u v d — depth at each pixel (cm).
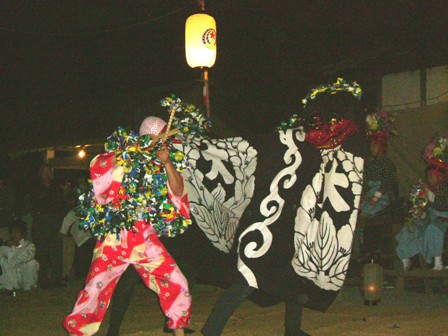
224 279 446
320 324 554
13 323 606
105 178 392
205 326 413
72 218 970
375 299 658
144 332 537
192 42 924
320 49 1359
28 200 1058
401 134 1069
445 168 752
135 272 471
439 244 730
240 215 481
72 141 1502
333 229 432
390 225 783
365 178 798
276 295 412
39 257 941
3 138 1681
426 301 692
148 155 393
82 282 1013
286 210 427
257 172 455
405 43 1188
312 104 450
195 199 491
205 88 957
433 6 1198
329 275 429
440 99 1139
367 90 1232
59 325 594
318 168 439
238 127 1310
